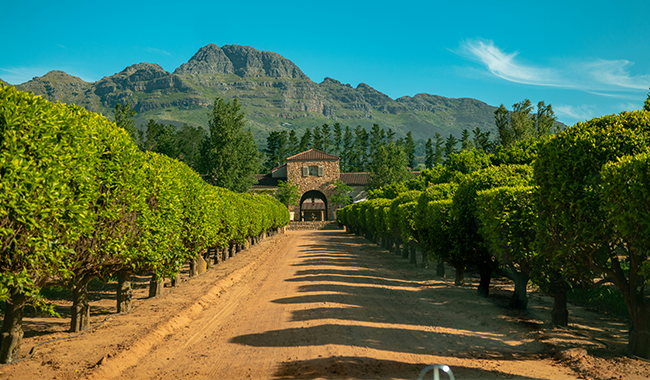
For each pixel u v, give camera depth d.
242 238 21.31
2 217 4.70
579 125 6.88
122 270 8.74
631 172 5.25
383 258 21.23
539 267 7.91
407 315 8.54
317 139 131.00
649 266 5.22
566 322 7.69
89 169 6.19
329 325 7.34
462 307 9.34
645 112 6.58
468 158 28.08
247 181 59.97
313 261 19.28
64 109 5.95
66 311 9.53
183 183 11.26
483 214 9.09
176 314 8.53
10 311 5.69
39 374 5.11
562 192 6.55
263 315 8.73
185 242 11.91
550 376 4.88
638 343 5.77
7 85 4.86
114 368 5.38
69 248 5.85
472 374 4.94
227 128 54.91
